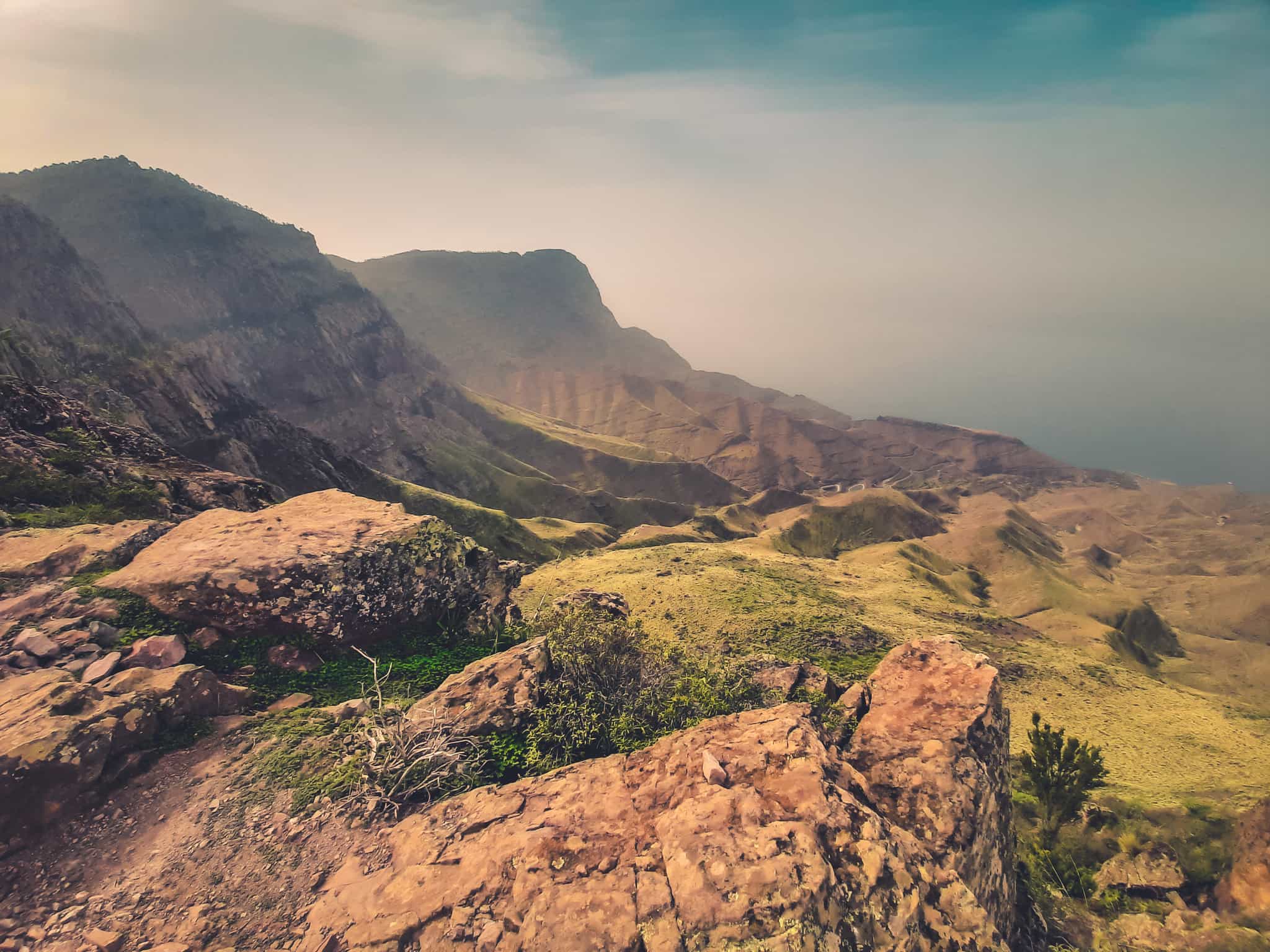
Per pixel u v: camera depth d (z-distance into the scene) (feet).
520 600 195.93
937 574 461.78
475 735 39.50
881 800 35.06
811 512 641.40
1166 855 66.95
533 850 26.35
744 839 25.52
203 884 27.71
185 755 36.50
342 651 52.75
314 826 31.32
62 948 24.34
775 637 214.48
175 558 53.31
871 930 23.81
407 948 22.79
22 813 29.07
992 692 42.37
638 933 22.43
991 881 34.35
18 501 79.46
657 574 280.72
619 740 40.98
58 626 43.96
